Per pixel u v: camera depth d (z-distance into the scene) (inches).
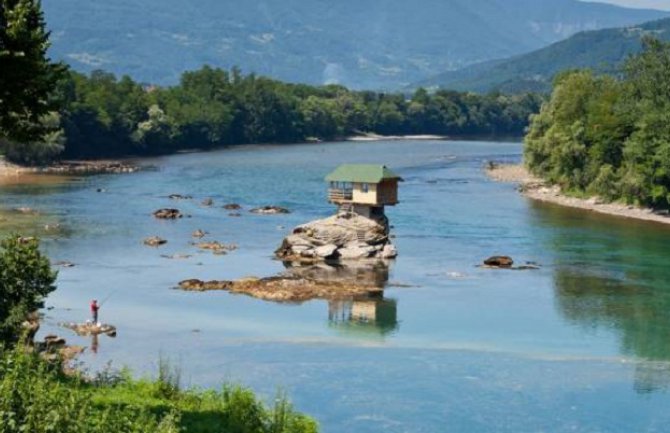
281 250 5841.5
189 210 7647.6
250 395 2433.6
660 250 6117.1
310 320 4274.1
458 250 6077.8
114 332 3929.6
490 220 7401.6
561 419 3053.6
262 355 3678.6
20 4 2279.8
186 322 4163.4
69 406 1755.7
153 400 2431.1
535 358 3710.6
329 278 5196.9
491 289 4958.2
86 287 4783.5
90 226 6688.0
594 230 6958.7
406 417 3034.0
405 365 3590.1
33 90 2373.3
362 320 4286.4
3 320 2903.5
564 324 4247.0
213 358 3617.1
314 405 3125.0
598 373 3535.9
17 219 6909.5
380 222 6053.2
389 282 5118.1
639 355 3777.1
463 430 2933.1
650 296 4793.3
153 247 5969.5
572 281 5152.6
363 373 3476.9
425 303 4640.8
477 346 3870.6
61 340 3673.7
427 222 7239.2
